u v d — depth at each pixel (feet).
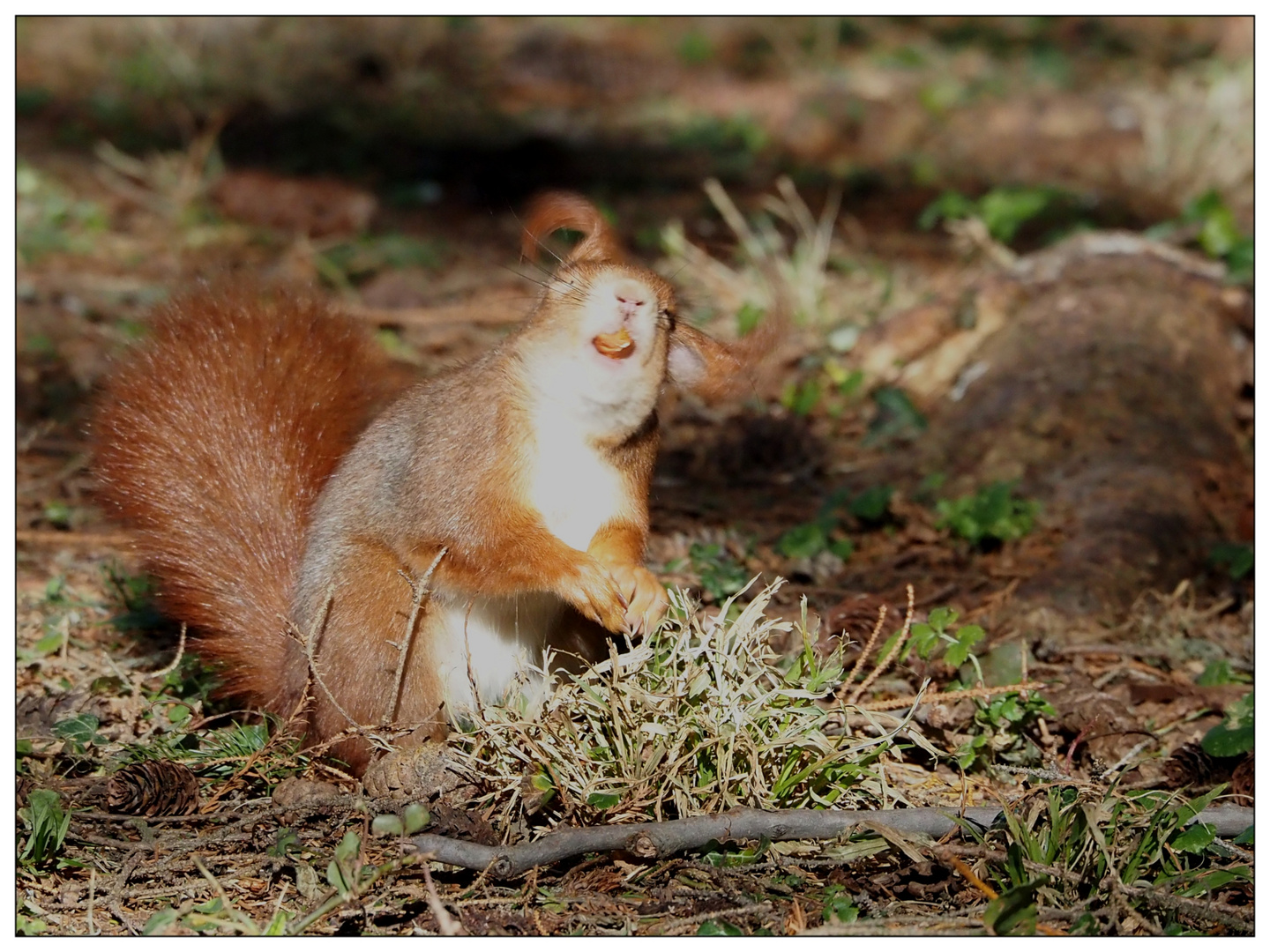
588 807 23.13
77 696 28.32
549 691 24.68
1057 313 45.73
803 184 72.23
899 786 25.45
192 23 92.12
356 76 90.63
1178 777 26.32
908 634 28.58
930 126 82.07
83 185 65.26
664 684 24.20
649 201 69.41
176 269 56.29
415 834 22.27
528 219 25.79
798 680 24.84
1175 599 33.86
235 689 28.12
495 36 100.73
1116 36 101.81
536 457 24.89
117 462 29.37
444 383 26.48
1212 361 44.68
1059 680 30.27
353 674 25.95
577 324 24.18
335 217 63.41
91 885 21.88
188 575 28.58
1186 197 67.92
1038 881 20.39
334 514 26.86
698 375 26.35
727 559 35.12
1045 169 73.72
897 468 41.19
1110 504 37.04
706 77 94.12
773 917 21.29
